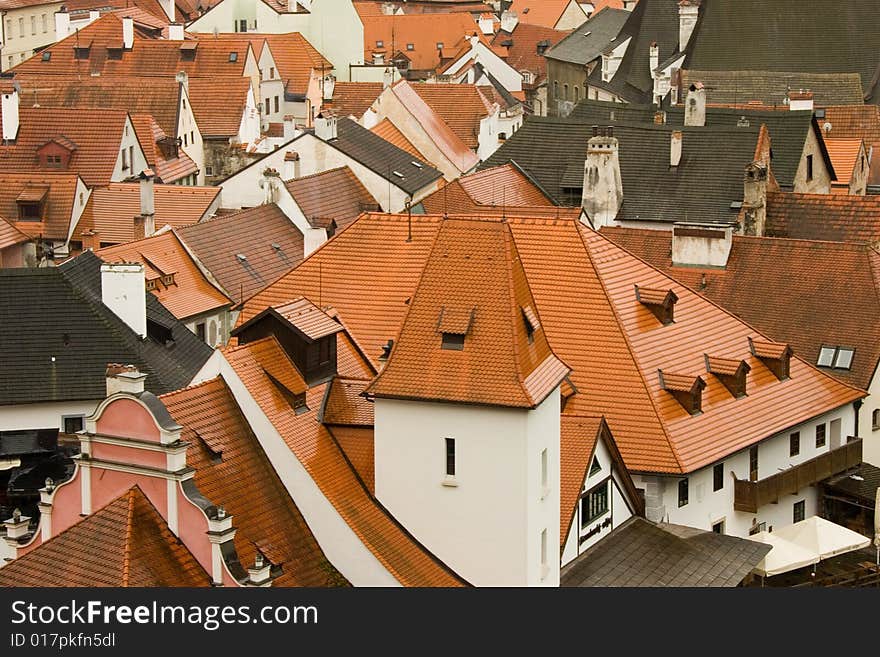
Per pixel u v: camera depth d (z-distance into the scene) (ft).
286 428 286.05
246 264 498.28
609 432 319.68
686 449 345.10
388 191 578.25
